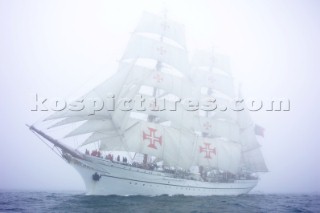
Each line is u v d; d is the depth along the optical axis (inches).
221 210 1058.1
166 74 1590.8
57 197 1339.8
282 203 1493.6
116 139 1339.8
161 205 1088.8
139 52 1531.7
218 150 1851.6
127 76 1369.3
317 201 1809.8
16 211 922.7
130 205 1051.9
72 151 1206.9
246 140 2103.8
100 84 1275.8
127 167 1262.3
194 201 1266.0
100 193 1246.9
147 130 1472.7
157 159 1560.0
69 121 1190.3
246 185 1913.1
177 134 1574.8
